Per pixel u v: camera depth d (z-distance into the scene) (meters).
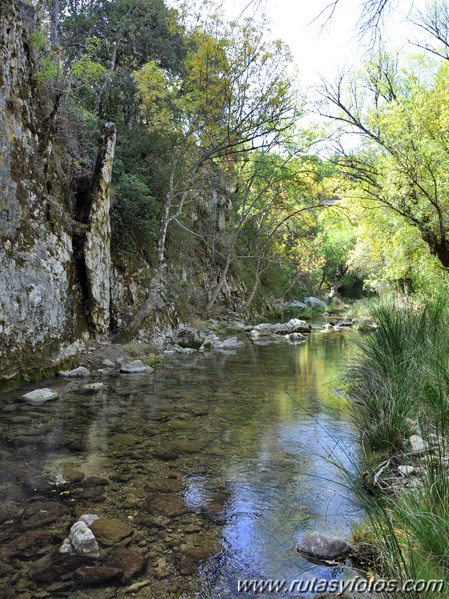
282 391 7.42
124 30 15.09
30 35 8.32
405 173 10.02
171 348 12.16
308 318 25.20
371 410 4.96
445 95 9.95
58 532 3.02
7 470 4.01
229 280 21.19
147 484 3.81
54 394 6.72
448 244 10.77
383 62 10.56
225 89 12.09
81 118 10.83
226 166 17.45
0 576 2.54
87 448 4.64
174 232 15.48
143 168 13.16
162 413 6.02
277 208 21.69
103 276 10.01
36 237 7.87
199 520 3.23
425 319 6.30
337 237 36.12
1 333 6.82
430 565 2.21
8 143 7.21
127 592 2.44
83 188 10.26
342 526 3.16
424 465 3.12
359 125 10.88
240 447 4.75
